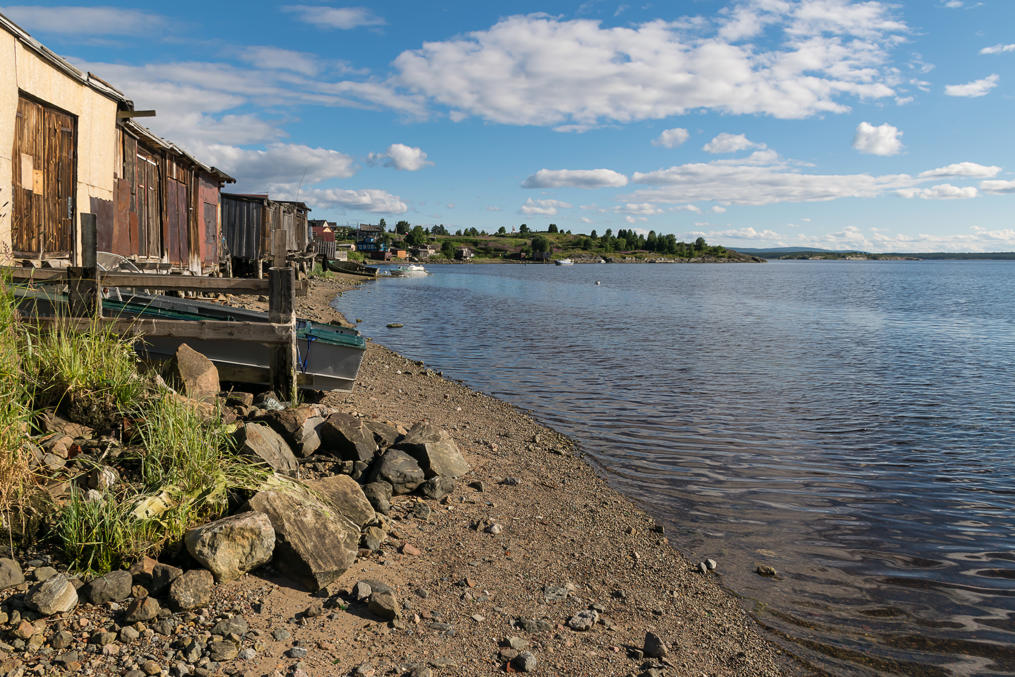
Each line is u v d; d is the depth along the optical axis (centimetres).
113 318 746
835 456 1068
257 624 430
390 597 469
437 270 13000
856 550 715
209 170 2134
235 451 596
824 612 581
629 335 2773
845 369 2012
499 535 653
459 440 984
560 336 2662
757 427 1243
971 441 1176
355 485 621
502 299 4869
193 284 836
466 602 510
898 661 509
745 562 676
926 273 16900
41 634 387
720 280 10150
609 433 1166
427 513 668
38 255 1092
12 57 1001
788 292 6888
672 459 1020
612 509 793
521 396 1471
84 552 457
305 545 493
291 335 820
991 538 754
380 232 18700
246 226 2902
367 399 1155
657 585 606
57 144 1153
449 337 2534
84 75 1212
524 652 440
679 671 459
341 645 425
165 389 668
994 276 14625
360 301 4178
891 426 1280
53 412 598
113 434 608
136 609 410
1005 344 2731
